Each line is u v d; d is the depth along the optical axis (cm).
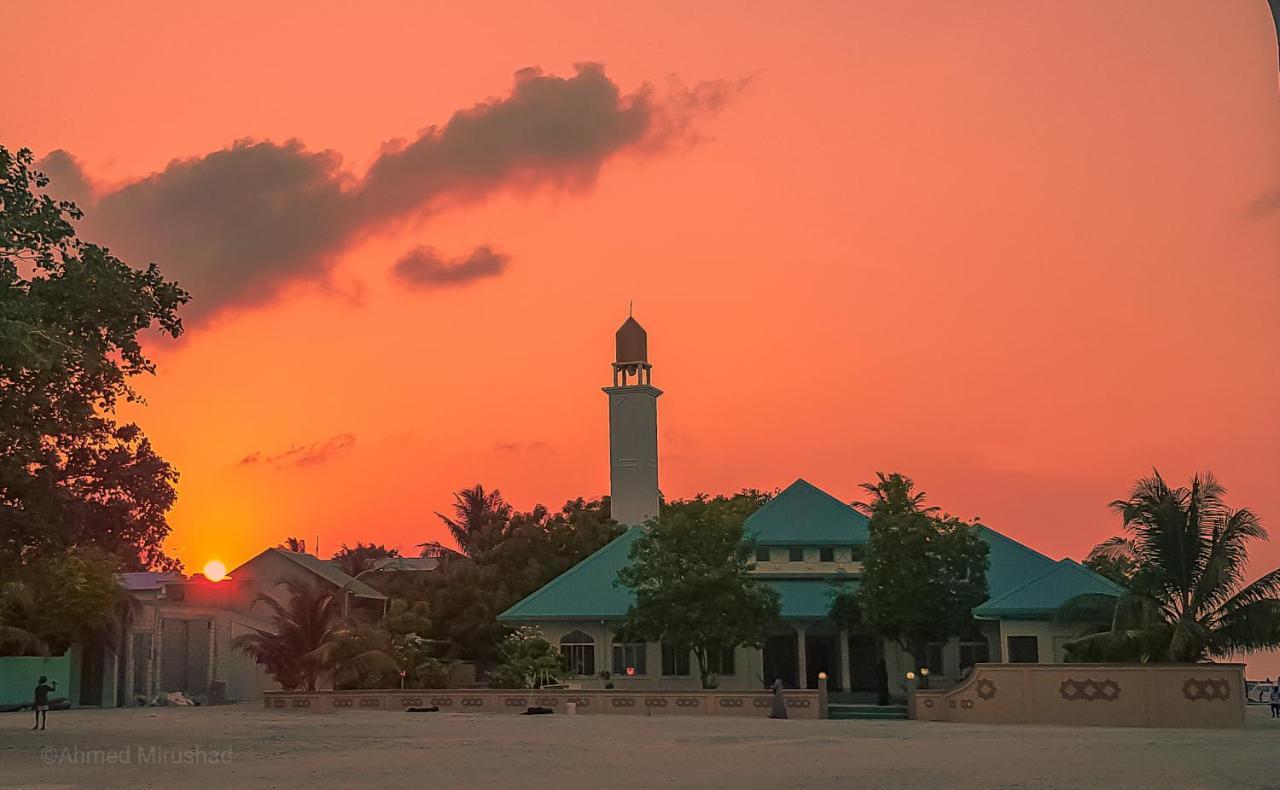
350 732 3500
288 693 5312
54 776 2148
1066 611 4509
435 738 3194
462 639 6719
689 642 4972
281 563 7550
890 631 4975
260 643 5594
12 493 3164
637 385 8800
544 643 5456
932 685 5484
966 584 5084
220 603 7525
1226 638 4081
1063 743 2911
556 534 7125
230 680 6588
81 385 3194
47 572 3562
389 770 2248
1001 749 2711
